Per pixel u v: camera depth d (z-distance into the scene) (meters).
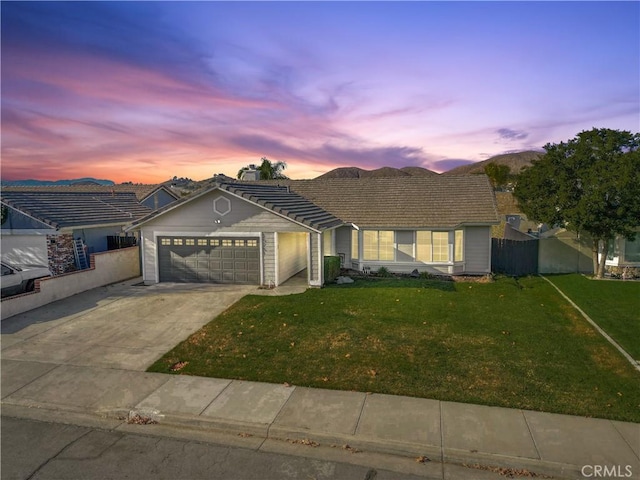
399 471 6.52
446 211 22.39
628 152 18.81
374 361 10.16
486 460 6.66
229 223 18.02
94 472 6.50
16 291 15.55
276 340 11.60
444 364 9.99
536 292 18.33
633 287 18.81
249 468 6.60
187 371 9.87
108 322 13.38
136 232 23.00
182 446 7.21
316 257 17.64
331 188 26.00
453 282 19.92
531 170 21.89
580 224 19.45
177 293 16.75
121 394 8.86
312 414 7.93
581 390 8.75
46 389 9.13
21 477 6.37
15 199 18.80
